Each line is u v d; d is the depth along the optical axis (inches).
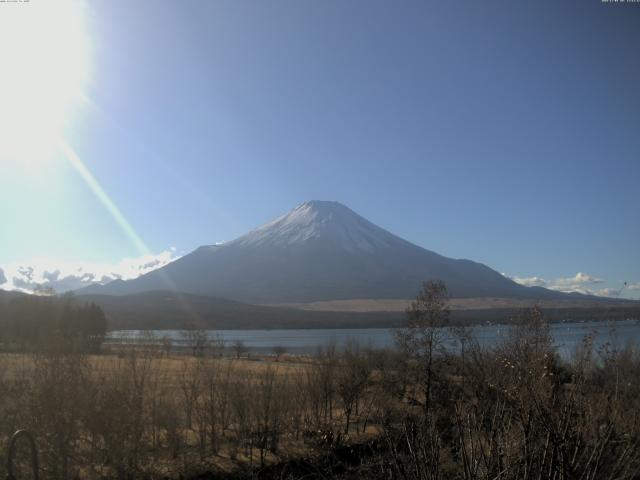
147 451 726.5
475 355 717.3
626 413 341.4
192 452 789.2
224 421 892.6
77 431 606.9
